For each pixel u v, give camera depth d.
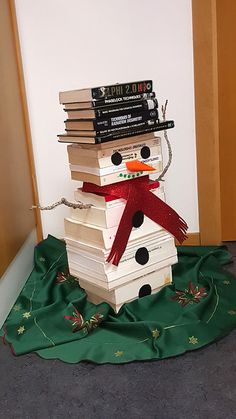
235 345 1.35
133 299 1.54
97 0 1.88
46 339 1.43
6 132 1.69
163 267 1.60
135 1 1.87
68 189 2.10
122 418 1.10
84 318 1.51
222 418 1.07
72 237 1.57
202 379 1.22
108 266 1.45
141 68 1.95
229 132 2.02
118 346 1.37
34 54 1.95
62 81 1.98
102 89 1.34
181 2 1.86
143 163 1.46
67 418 1.12
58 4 1.89
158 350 1.32
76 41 1.93
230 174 2.08
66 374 1.29
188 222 2.11
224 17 1.88
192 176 2.05
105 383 1.23
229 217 2.14
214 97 1.92
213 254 1.93
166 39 1.91
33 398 1.20
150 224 1.53
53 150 2.05
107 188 1.43
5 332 1.48
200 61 1.89
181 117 1.99
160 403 1.14
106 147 1.38
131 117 1.41
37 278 1.83
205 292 1.62
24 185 1.93
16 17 1.90
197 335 1.37
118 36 1.92
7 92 1.74
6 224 1.61
